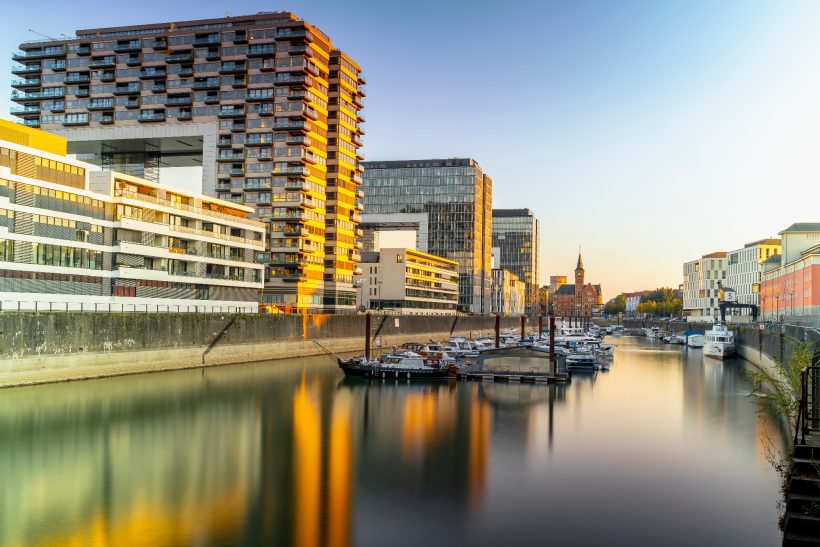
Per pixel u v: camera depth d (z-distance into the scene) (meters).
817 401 35.81
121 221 95.75
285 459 47.28
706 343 154.38
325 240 171.50
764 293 194.75
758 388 90.81
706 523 36.12
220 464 45.50
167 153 174.38
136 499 37.88
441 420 63.88
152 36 158.88
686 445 54.41
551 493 40.91
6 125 83.31
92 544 31.47
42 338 73.31
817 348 65.00
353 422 61.78
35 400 65.06
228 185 157.25
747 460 49.56
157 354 91.12
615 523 35.97
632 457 50.19
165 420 59.31
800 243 167.50
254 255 130.75
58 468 43.56
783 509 38.50
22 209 80.31
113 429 55.00
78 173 89.62
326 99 169.00
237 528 33.84
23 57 162.88
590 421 64.62
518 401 76.94
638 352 167.88
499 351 99.19
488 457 49.38
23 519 34.50
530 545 32.72
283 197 155.38
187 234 109.62
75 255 88.81
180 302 107.50
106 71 161.12
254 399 72.94
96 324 80.56
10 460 45.19
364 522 35.16
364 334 155.50
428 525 35.00
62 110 161.75
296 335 126.75
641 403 76.69
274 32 155.25
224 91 157.00
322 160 167.75
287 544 31.97
